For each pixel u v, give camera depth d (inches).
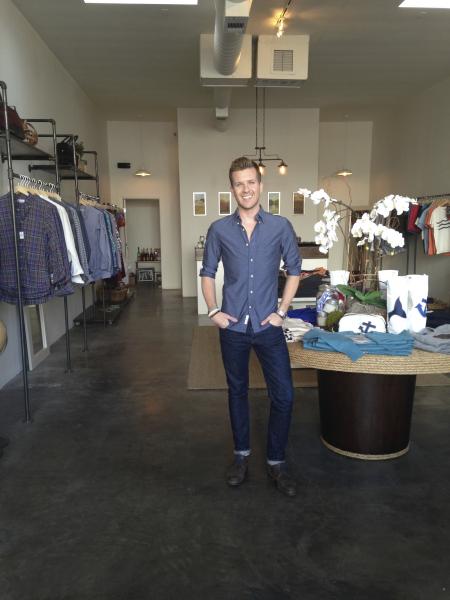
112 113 363.6
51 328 205.8
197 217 354.3
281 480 87.4
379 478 91.9
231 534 75.4
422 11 191.9
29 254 123.7
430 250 253.9
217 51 189.8
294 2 184.1
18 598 62.7
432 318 98.3
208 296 86.0
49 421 122.3
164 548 72.3
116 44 220.4
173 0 178.7
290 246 84.2
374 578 65.7
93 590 64.0
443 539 73.9
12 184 115.9
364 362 81.4
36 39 203.8
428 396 137.3
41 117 208.8
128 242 448.8
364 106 346.3
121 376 160.2
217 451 104.6
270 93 308.8
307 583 64.8
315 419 120.9
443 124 285.3
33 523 79.0
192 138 347.9
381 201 93.3
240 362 86.7
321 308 101.0
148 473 95.2
